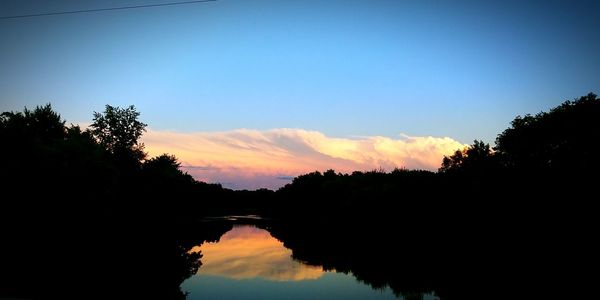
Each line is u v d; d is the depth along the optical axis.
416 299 25.86
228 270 36.69
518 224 43.47
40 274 27.69
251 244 60.09
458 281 30.72
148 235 57.28
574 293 25.45
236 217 151.50
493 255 40.72
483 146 63.84
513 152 56.00
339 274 34.78
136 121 69.38
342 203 83.94
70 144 37.50
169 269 35.53
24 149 34.44
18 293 22.33
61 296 22.28
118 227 48.34
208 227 96.38
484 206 48.16
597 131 45.91
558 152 49.47
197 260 43.09
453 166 71.75
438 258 41.91
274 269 37.44
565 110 50.47
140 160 69.69
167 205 73.31
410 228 57.88
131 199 58.19
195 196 111.06
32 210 33.00
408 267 37.59
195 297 26.08
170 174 71.62
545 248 38.12
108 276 29.38
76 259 34.16
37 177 33.06
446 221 52.81
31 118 43.72
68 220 36.16
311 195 125.06
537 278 30.08
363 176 89.69
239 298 26.09
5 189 31.66
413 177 65.44
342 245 56.47
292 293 27.70
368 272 35.56
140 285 27.69
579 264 32.72
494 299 24.86
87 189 37.47
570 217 39.31
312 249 53.06
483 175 53.25
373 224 66.75
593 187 40.03
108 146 65.88
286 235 75.44
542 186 44.53
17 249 31.98
